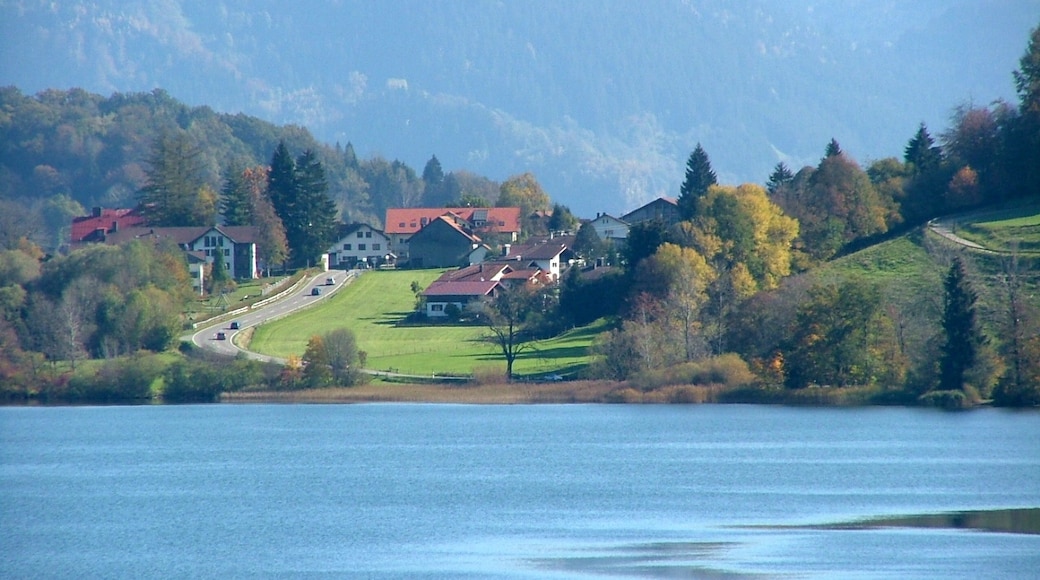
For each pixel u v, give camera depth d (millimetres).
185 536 169375
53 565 154750
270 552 158000
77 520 183500
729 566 142875
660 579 137625
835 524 166125
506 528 168375
